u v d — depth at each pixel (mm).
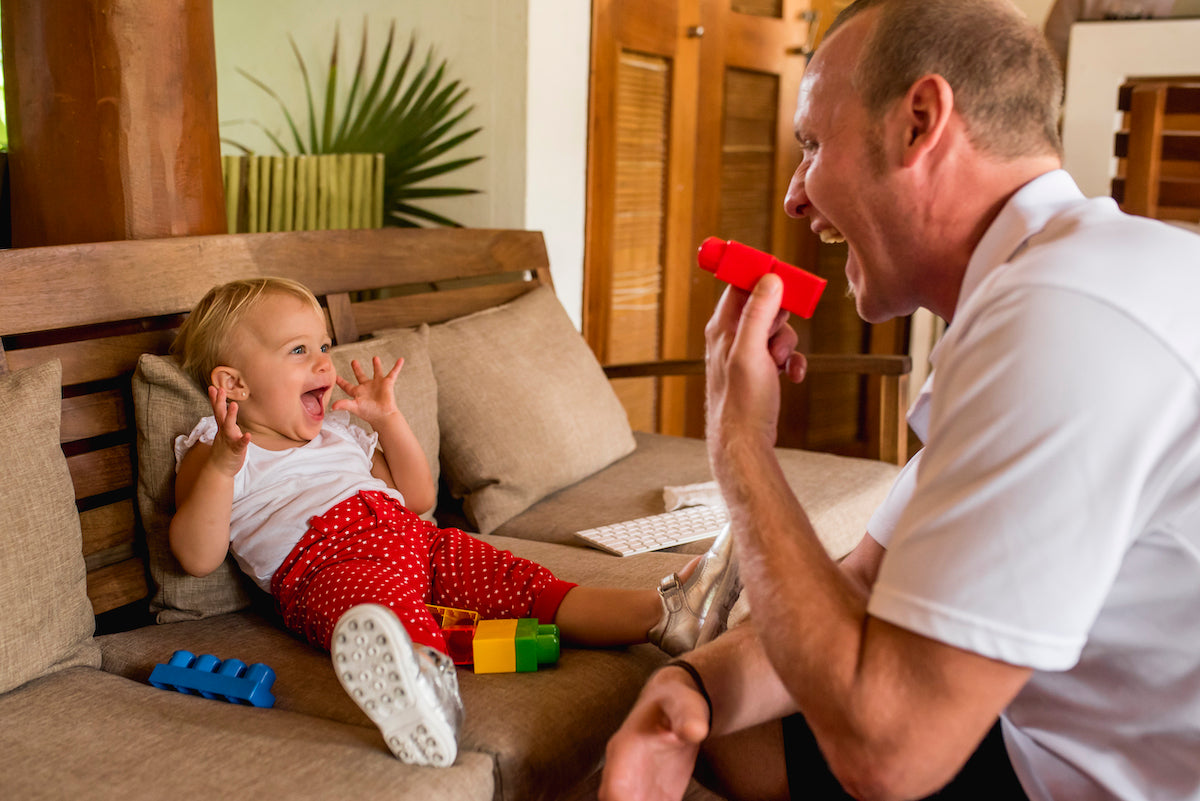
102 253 1490
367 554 1381
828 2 3656
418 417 1807
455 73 2578
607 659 1319
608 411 2246
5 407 1214
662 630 1300
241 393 1452
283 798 941
